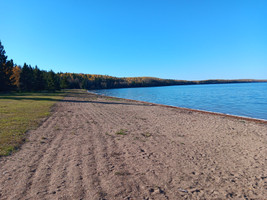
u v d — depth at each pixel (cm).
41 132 859
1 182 404
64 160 543
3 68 4084
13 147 623
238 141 846
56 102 2455
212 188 417
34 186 391
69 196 357
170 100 3966
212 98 4134
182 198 369
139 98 4766
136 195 372
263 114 1981
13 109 1520
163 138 855
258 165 564
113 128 1027
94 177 442
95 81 15675
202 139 866
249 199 376
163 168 518
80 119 1277
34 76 5522
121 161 555
